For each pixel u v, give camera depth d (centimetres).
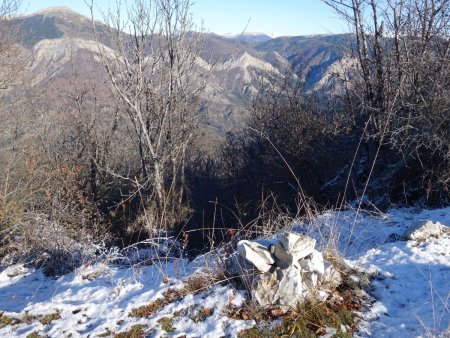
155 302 426
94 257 648
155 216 976
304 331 378
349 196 942
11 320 433
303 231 623
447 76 820
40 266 692
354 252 566
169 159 1095
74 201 959
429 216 702
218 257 472
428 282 441
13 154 1109
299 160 1101
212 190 1135
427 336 354
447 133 819
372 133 917
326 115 1232
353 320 390
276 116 1227
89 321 414
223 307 404
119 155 1272
